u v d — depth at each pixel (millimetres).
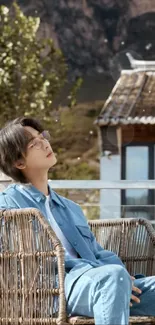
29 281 2334
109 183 3402
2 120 11039
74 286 2330
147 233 2785
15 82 11273
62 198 2666
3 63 11117
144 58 13203
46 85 11336
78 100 13555
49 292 2320
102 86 13836
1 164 2564
